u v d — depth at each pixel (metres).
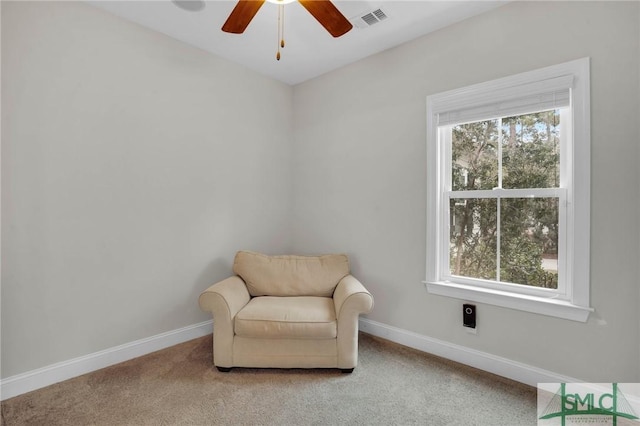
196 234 2.75
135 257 2.40
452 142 2.46
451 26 2.37
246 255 2.79
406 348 2.56
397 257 2.67
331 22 1.73
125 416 1.71
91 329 2.19
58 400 1.84
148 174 2.46
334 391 1.95
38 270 1.97
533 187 2.11
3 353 1.85
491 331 2.18
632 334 1.70
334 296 2.49
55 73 2.03
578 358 1.86
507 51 2.11
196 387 1.99
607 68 1.77
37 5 1.96
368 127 2.87
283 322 2.12
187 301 2.70
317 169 3.31
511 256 2.19
